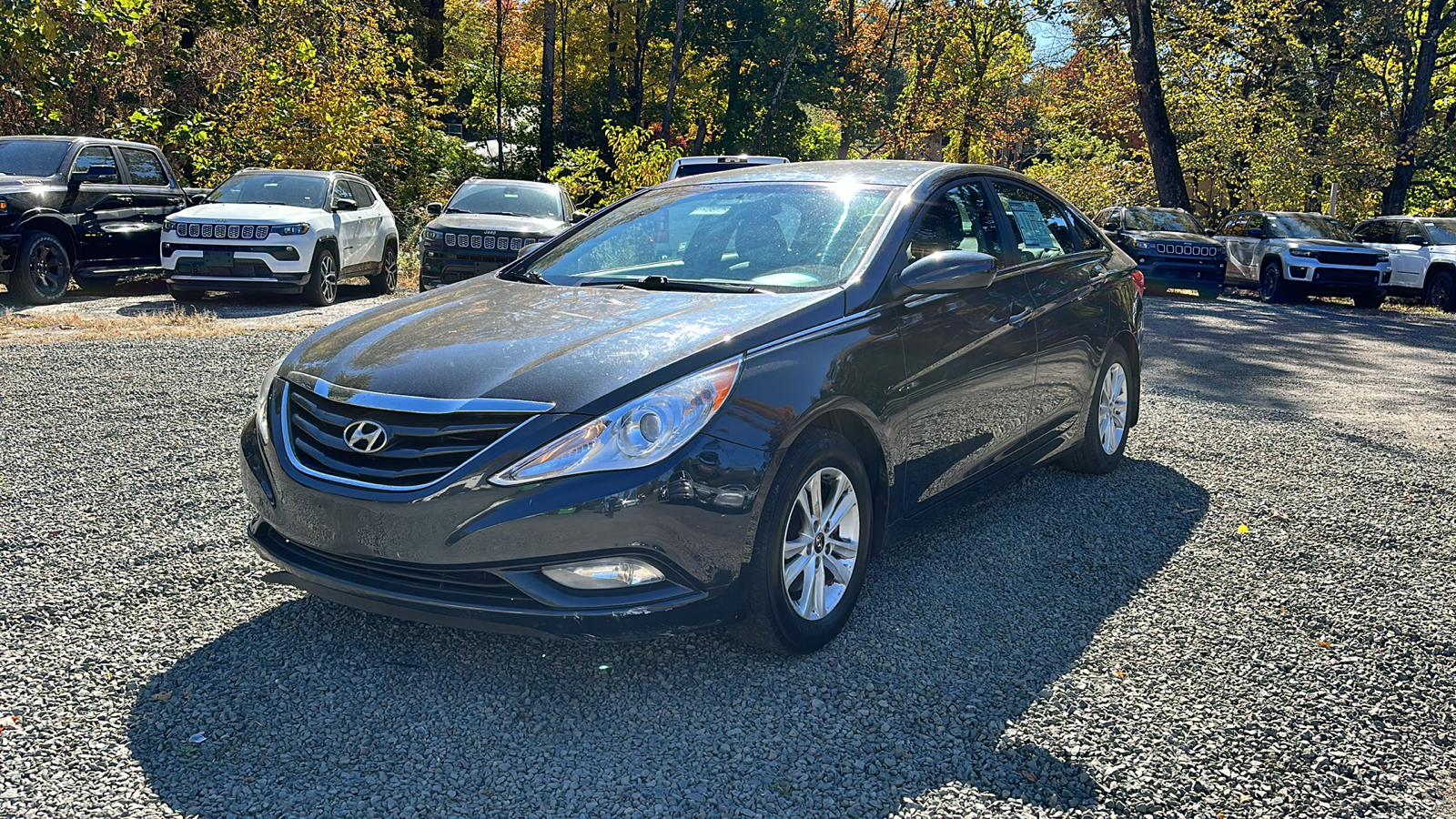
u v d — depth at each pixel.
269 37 20.70
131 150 13.11
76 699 2.95
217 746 2.75
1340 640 3.53
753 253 3.99
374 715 2.93
